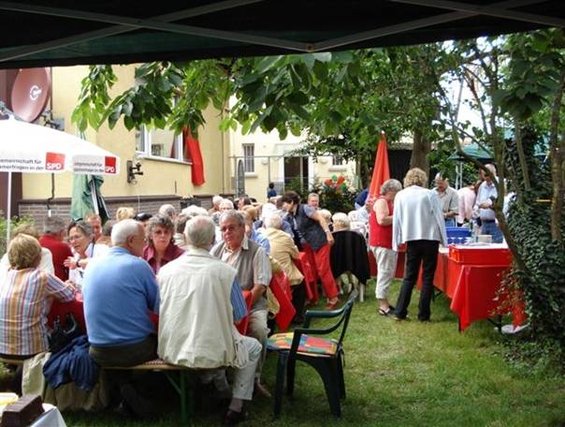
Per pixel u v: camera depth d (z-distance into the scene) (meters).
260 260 5.18
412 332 7.13
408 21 2.66
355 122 5.85
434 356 6.17
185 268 4.34
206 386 5.09
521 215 6.05
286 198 8.74
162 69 4.67
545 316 5.47
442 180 11.71
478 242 7.78
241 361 4.48
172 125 5.26
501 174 5.44
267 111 3.52
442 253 7.68
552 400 4.95
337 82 4.18
